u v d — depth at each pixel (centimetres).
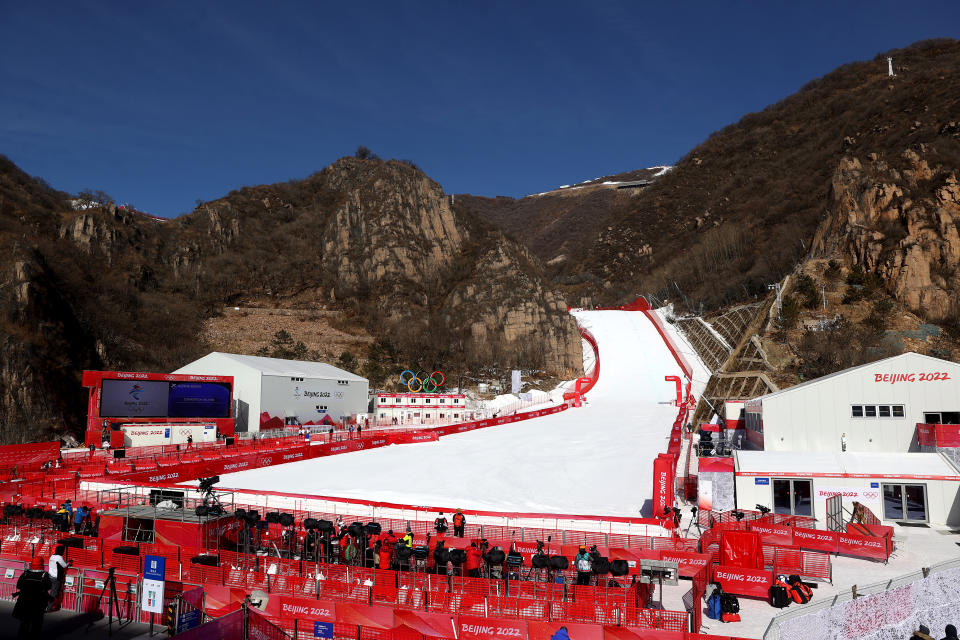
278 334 11881
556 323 12825
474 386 11369
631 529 2728
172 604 1427
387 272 14438
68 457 4931
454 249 16025
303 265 14812
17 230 10862
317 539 2075
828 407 3766
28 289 7781
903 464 3014
